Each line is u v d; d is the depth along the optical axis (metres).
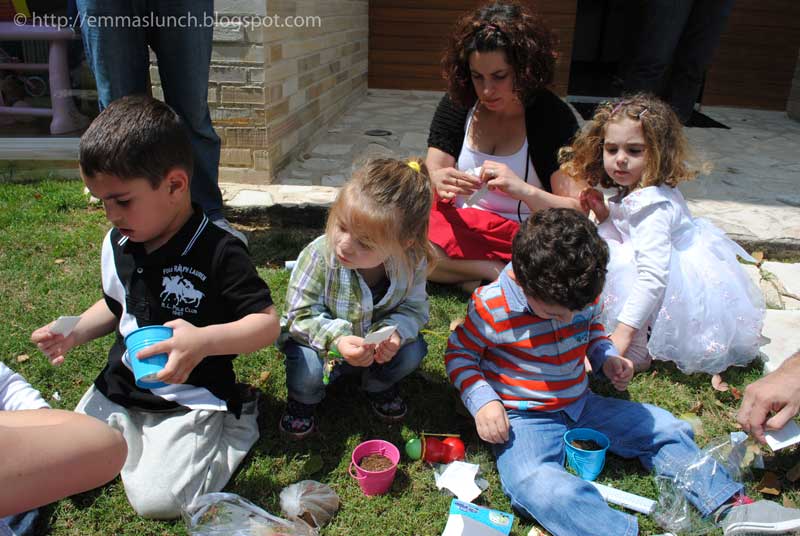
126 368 2.16
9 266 3.35
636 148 2.81
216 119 4.43
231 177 4.60
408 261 2.21
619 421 2.30
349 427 2.41
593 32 11.43
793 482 2.22
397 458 2.15
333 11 6.32
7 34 4.59
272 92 4.57
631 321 2.65
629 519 1.92
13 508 1.11
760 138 6.65
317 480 2.15
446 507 2.06
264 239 3.95
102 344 2.74
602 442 2.25
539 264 1.96
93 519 1.97
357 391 2.62
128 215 1.89
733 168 5.45
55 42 4.64
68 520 1.97
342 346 2.10
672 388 2.71
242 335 1.96
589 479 2.17
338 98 6.84
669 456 2.19
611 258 2.96
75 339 2.14
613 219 3.02
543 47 2.94
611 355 2.33
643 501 2.06
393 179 2.03
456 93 3.26
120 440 1.29
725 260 2.93
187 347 1.83
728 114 7.90
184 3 3.19
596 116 2.95
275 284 3.37
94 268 3.38
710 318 2.72
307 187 4.52
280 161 4.88
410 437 2.37
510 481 2.07
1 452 1.09
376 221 1.96
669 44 5.84
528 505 2.00
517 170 3.26
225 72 4.32
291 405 2.34
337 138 6.06
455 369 2.29
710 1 6.05
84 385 2.51
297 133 5.32
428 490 2.14
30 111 4.74
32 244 3.58
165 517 1.97
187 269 2.07
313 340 2.20
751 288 2.95
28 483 1.11
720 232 3.09
